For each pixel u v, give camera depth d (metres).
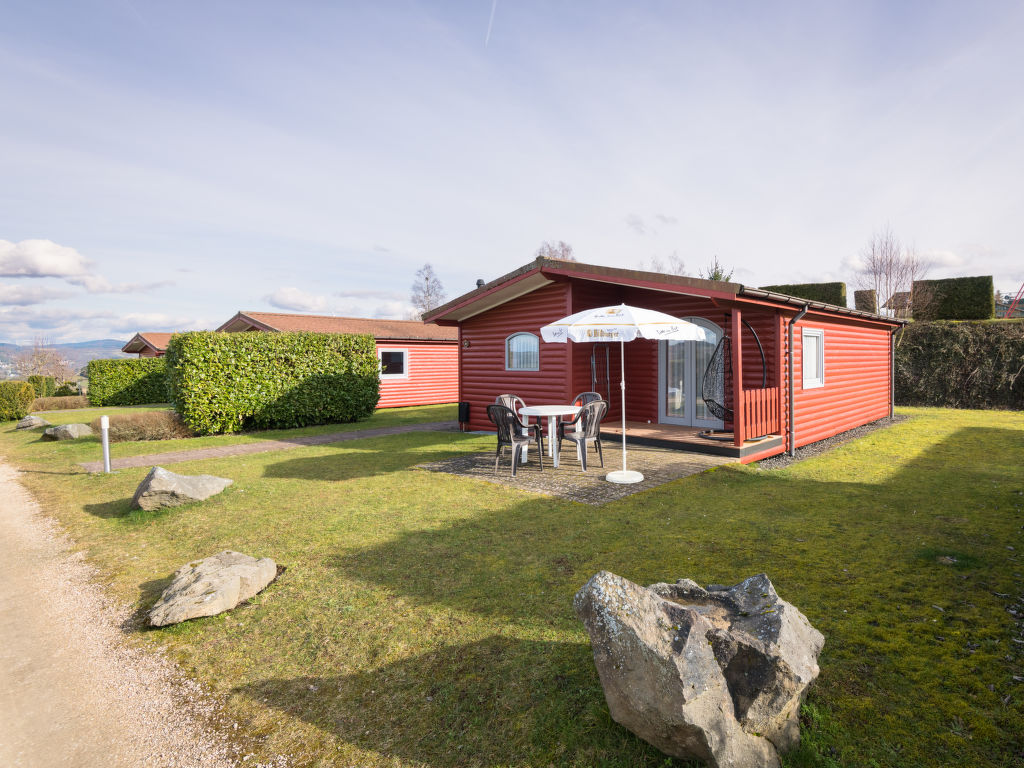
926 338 17.11
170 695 2.92
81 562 4.96
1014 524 5.13
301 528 5.56
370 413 16.59
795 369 9.87
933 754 2.20
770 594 2.55
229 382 13.56
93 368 23.39
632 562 4.37
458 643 3.22
